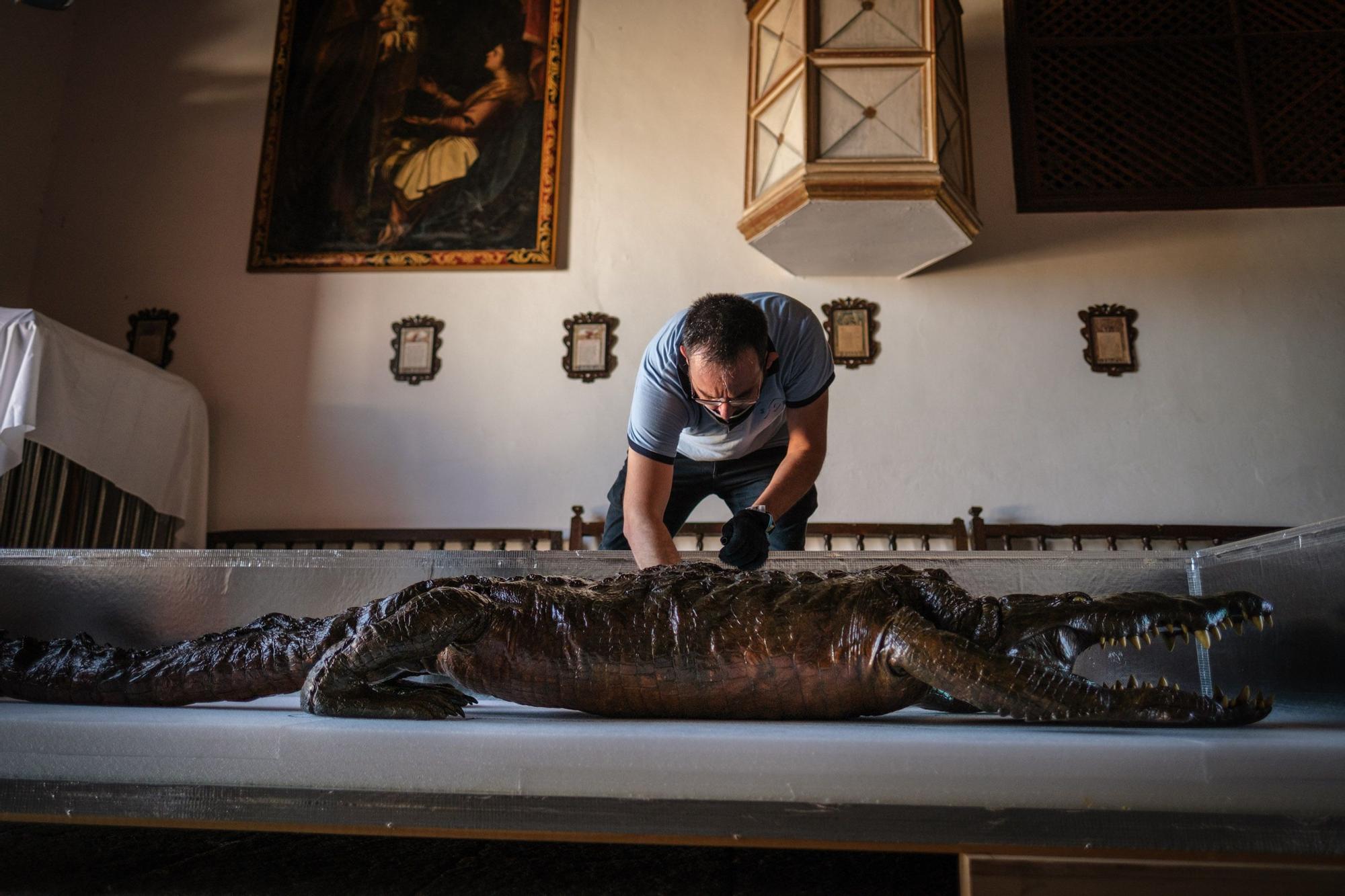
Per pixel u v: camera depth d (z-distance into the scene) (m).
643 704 1.11
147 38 5.14
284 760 0.85
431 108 4.95
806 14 4.07
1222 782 0.73
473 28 5.02
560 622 1.13
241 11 5.14
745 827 0.77
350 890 0.83
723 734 0.82
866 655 1.05
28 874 0.89
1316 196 4.53
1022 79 4.74
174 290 4.84
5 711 1.07
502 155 4.86
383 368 4.68
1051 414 4.39
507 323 4.68
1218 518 4.24
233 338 4.76
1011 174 4.66
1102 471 4.32
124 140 5.04
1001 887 0.70
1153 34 4.74
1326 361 4.38
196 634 1.75
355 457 4.58
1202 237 4.54
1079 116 4.72
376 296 4.76
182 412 4.28
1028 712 0.97
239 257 4.86
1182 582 1.57
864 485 4.35
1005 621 1.07
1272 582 1.33
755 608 1.09
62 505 3.76
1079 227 4.59
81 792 0.87
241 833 1.04
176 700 1.29
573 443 4.52
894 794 0.76
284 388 4.68
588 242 4.74
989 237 4.60
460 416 4.59
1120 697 0.96
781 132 4.11
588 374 4.58
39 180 4.97
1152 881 0.68
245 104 5.04
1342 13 4.68
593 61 4.95
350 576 1.74
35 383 3.51
